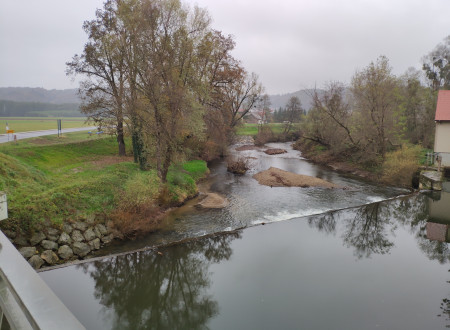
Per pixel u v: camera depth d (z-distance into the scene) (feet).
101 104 90.33
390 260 47.83
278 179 93.86
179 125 72.49
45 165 77.92
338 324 32.24
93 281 39.34
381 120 107.24
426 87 142.41
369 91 106.93
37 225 44.86
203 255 47.65
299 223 61.41
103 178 63.77
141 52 65.87
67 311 4.59
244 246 51.01
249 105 153.58
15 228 42.75
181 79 74.74
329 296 37.63
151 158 85.25
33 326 4.30
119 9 70.38
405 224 65.10
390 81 106.52
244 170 107.65
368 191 85.46
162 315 34.22
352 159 118.83
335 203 74.18
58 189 53.31
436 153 99.81
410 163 91.25
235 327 31.91
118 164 80.33
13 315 5.09
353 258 48.11
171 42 70.38
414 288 39.65
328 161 127.13
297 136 227.20
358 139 117.39
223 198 74.64
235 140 171.01
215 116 119.44
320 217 65.26
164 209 64.80
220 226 57.93
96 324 32.12
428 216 69.72
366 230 60.75
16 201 46.52
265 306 35.42
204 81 97.91
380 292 38.52
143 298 37.04
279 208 69.26
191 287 39.60
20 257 6.56
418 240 56.75
